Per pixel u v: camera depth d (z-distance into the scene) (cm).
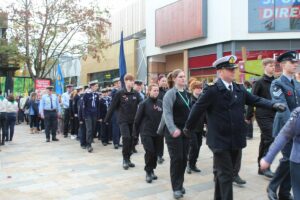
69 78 4559
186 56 2556
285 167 508
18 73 3584
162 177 712
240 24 2159
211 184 655
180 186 572
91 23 2644
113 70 3566
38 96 1636
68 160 909
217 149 450
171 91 565
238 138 453
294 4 2086
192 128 468
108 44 2839
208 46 2372
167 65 2980
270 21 2119
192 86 734
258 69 1955
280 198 527
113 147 1119
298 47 2116
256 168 757
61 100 1509
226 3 2191
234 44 2177
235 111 452
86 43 2739
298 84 526
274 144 338
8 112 1303
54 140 1323
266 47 2152
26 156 978
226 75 456
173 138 562
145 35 3178
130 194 606
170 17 2623
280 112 466
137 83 831
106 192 621
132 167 810
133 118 803
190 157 736
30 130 1667
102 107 1163
